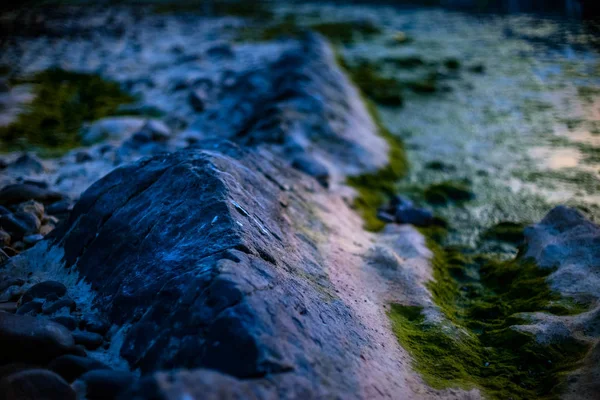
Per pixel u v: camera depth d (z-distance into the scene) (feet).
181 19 70.28
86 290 14.29
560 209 19.34
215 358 10.12
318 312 12.65
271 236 14.70
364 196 25.23
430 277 18.28
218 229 13.44
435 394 12.31
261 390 9.34
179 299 11.68
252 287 11.39
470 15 73.67
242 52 49.98
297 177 22.17
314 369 10.58
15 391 9.89
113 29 60.03
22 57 46.06
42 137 30.86
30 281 15.31
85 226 15.92
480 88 43.24
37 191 21.85
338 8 84.07
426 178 28.68
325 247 17.25
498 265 19.58
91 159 26.94
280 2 90.58
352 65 48.98
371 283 16.85
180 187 15.08
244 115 33.17
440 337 14.71
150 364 10.89
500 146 32.53
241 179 16.38
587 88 42.19
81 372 11.00
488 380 13.39
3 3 68.08
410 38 61.46
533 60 49.75
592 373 12.62
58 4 75.15
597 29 56.59
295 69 37.83
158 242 13.91
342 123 31.63
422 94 42.01
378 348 13.10
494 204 25.73
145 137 28.81
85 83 41.47
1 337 10.95
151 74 44.06
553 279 16.79
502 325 15.74
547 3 69.15
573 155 30.86
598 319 14.38
